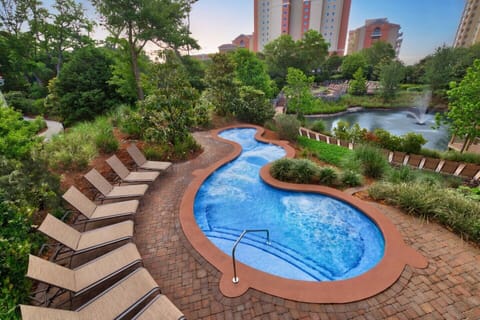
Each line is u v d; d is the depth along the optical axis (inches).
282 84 1732.3
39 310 93.7
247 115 621.9
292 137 488.4
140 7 617.0
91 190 245.9
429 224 194.1
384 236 182.7
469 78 467.2
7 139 194.1
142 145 368.5
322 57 1846.7
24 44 923.4
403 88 1550.2
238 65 1015.6
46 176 206.1
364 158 311.6
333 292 135.6
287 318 122.0
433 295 131.6
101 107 673.6
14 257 126.8
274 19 2760.8
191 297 135.3
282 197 265.7
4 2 854.5
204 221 227.8
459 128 490.9
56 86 658.8
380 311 123.9
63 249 167.9
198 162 350.3
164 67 359.6
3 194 155.3
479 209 189.8
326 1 2564.0
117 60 687.7
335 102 1429.6
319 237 202.5
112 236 165.9
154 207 231.9
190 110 384.2
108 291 120.0
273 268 170.6
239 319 122.1
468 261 154.4
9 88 942.4
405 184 239.3
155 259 164.9
